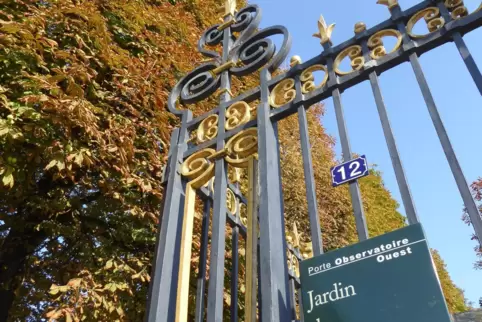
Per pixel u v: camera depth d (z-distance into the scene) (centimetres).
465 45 218
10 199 414
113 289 363
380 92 229
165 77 536
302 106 252
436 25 234
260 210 216
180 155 278
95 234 430
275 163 239
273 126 258
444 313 152
